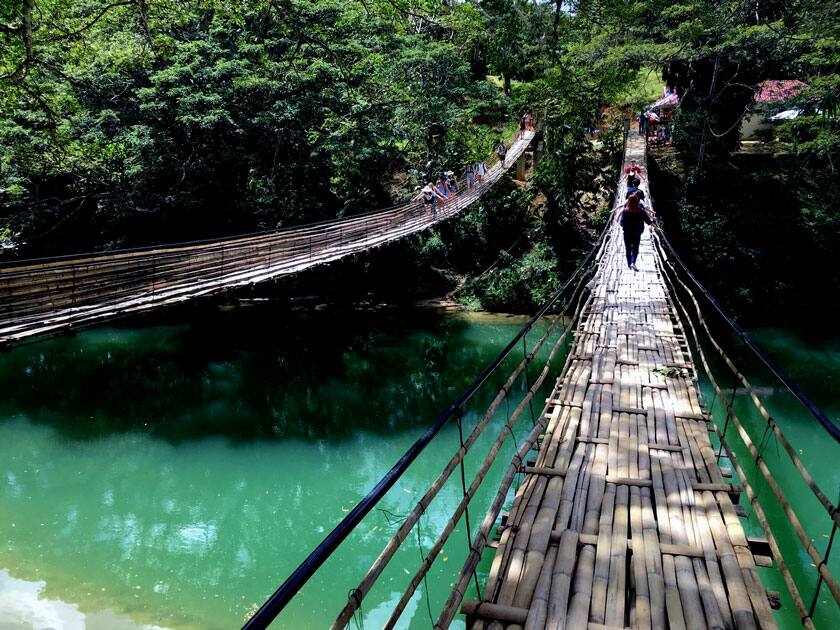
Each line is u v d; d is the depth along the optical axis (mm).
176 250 11148
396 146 28250
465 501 3791
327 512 9953
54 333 8133
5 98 12789
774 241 22828
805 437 12102
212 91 21188
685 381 6730
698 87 24625
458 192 23094
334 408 14625
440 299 24375
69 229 23234
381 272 25125
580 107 25078
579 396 6199
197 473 11258
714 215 23250
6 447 12062
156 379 16266
